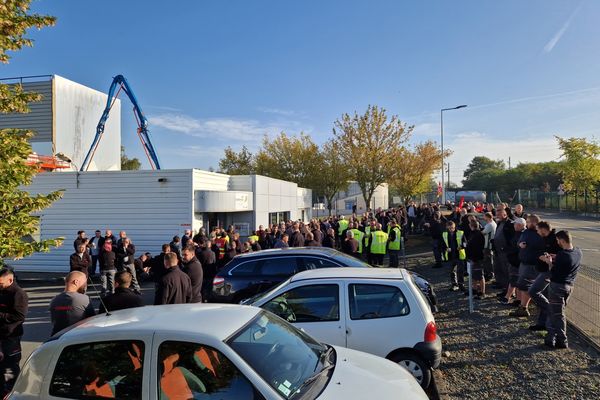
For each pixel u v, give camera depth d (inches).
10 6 240.5
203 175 704.4
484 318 325.1
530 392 201.9
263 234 647.8
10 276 221.5
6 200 222.1
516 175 3029.0
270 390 116.4
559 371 222.1
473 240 389.1
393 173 1275.8
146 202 677.3
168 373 121.6
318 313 215.3
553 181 2728.8
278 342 141.4
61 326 208.1
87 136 1064.8
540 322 287.7
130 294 229.5
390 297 213.5
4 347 216.8
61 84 989.8
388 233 591.8
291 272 322.3
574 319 306.0
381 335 207.0
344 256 339.6
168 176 671.1
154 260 443.5
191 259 313.3
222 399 116.6
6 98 250.7
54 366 129.3
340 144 1286.9
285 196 1036.5
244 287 321.7
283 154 1715.1
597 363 229.3
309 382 128.6
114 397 122.1
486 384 214.1
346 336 209.0
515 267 356.8
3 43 240.5
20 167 227.9
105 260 489.4
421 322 206.7
